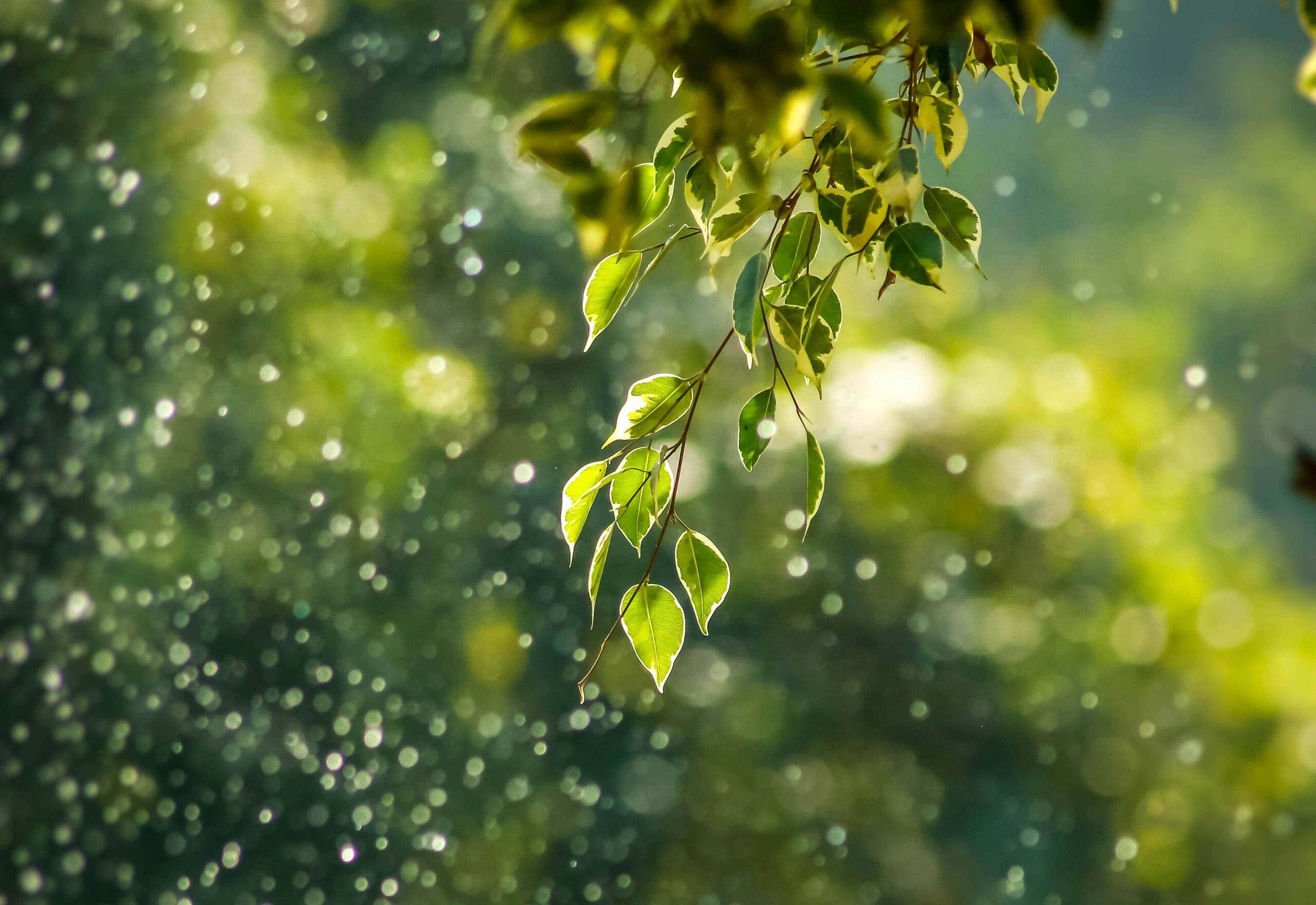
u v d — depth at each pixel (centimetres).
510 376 599
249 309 569
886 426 621
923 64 276
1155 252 991
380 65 599
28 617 480
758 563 638
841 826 637
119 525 515
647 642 279
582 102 263
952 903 646
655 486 279
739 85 260
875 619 661
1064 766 691
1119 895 678
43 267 513
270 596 536
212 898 471
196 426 545
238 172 569
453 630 564
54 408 506
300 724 518
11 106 511
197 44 568
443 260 605
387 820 508
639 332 616
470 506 582
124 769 482
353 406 579
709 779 615
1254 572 888
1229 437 921
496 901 523
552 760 562
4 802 454
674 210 327
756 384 624
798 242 277
